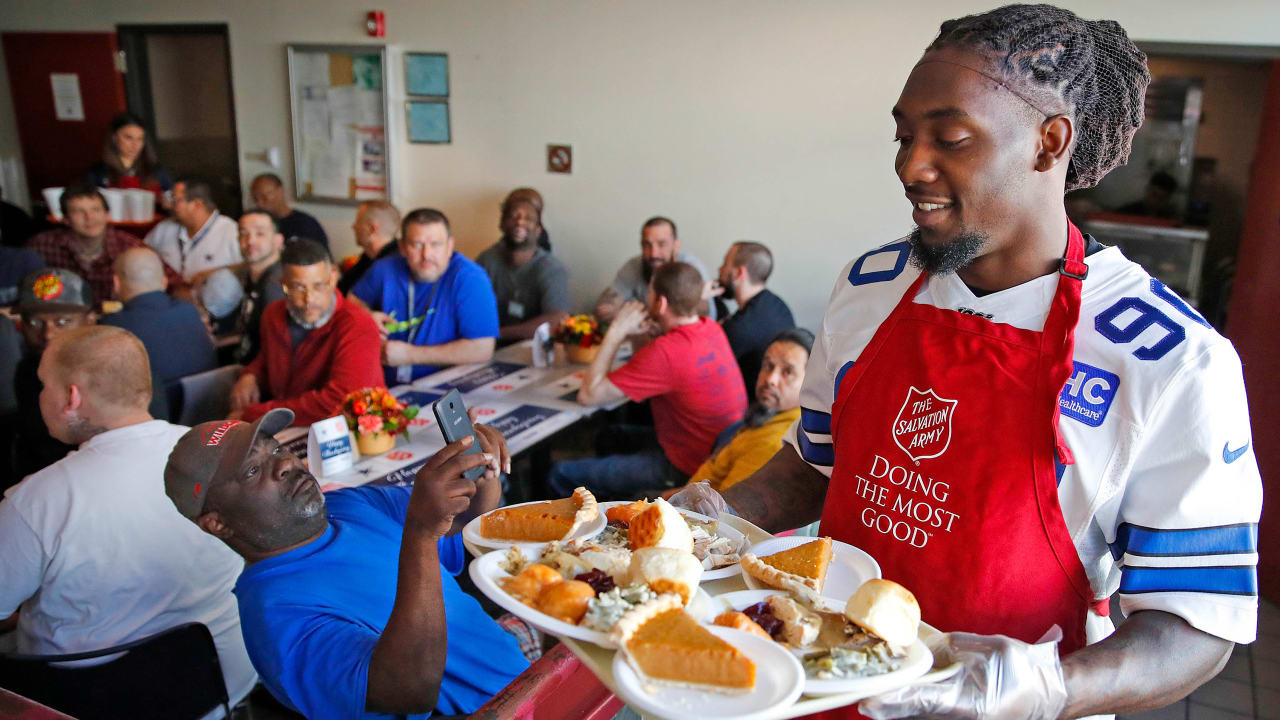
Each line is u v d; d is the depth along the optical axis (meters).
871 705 0.69
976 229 0.82
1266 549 3.29
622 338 3.17
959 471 0.88
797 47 4.79
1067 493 0.84
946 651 0.76
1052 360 0.84
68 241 4.99
